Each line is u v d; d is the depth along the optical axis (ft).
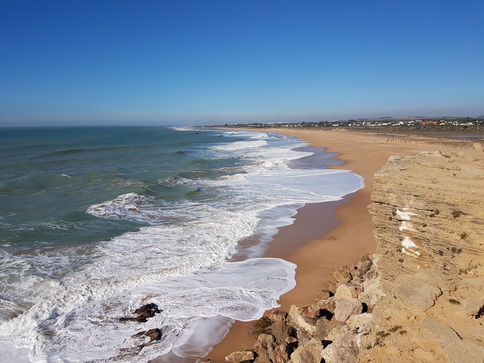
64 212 51.98
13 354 21.95
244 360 21.07
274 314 25.85
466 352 15.28
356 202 59.31
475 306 17.31
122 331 24.38
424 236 22.08
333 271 33.50
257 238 42.83
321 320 23.08
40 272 32.76
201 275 32.81
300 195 64.75
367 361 16.81
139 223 48.01
